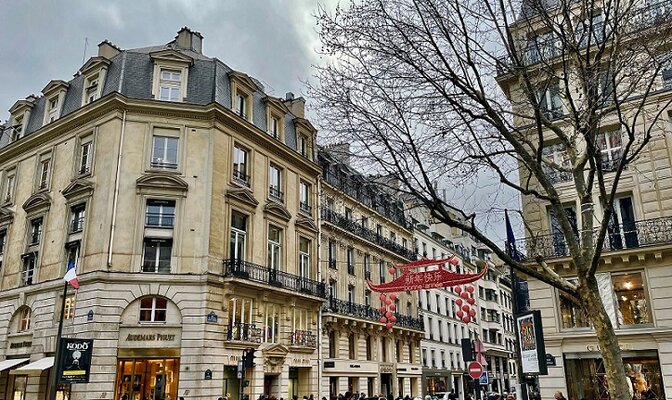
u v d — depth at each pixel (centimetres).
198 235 2297
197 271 2244
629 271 1811
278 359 2497
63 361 1617
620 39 921
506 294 6925
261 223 2639
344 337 3156
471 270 5816
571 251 848
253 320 2431
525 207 2016
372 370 3375
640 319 1764
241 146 2623
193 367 2108
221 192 2419
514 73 967
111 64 2552
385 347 3659
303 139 3219
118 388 2055
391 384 3612
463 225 853
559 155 1986
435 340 4531
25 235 2573
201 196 2356
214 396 2123
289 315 2656
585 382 1808
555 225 1958
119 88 2411
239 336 2322
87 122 2473
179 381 2086
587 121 851
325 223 3180
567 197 1936
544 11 930
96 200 2269
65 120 2528
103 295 2103
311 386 2725
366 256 3678
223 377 2208
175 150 2411
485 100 880
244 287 2373
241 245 2516
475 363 1520
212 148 2420
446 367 4656
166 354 2117
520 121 1977
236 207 2492
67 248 2327
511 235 1620
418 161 847
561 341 1853
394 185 999
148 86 2473
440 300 4828
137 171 2311
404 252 4156
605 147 1928
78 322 2106
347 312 3212
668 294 1720
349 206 3591
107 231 2177
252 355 1894
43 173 2659
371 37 875
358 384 3231
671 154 1808
